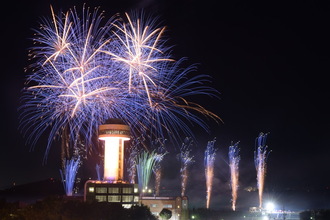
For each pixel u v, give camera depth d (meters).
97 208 137.62
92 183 168.88
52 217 130.38
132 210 146.38
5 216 132.00
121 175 181.75
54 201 139.25
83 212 133.75
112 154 181.38
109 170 180.88
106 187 169.12
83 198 174.75
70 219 131.62
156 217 171.00
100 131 182.12
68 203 137.75
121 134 180.38
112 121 181.38
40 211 133.62
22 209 137.75
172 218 199.12
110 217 136.12
